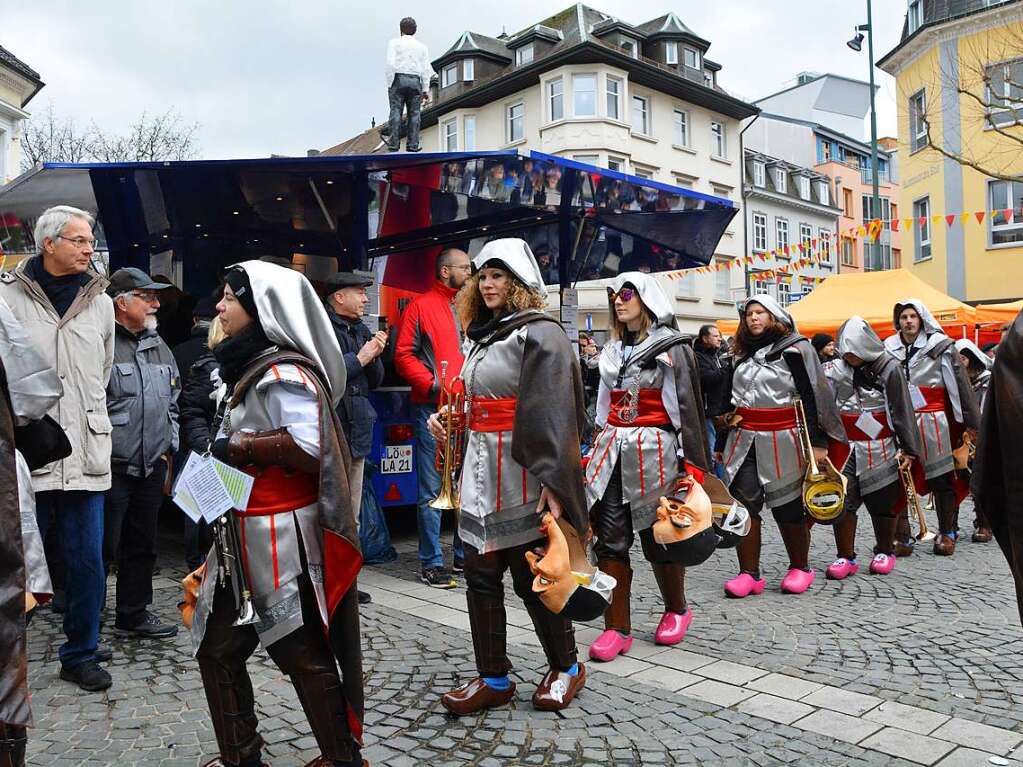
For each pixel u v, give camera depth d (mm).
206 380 4879
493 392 3527
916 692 3811
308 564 2611
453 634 4668
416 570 6363
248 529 2615
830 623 4945
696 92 32781
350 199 7414
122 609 4629
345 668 2734
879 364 6289
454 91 34656
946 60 23594
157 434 4562
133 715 3553
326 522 2555
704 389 7148
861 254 46906
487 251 3570
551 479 3229
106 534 4484
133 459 4457
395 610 5172
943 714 3551
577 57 29641
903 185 26312
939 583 5992
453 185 7402
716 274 34094
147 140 28312
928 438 7027
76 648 3891
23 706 2195
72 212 3918
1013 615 5113
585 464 4551
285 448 2539
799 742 3262
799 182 41750
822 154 46531
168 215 7738
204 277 8312
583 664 4055
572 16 33750
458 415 3738
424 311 6203
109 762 3105
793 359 5547
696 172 33531
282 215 7766
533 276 3525
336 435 2656
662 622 4602
